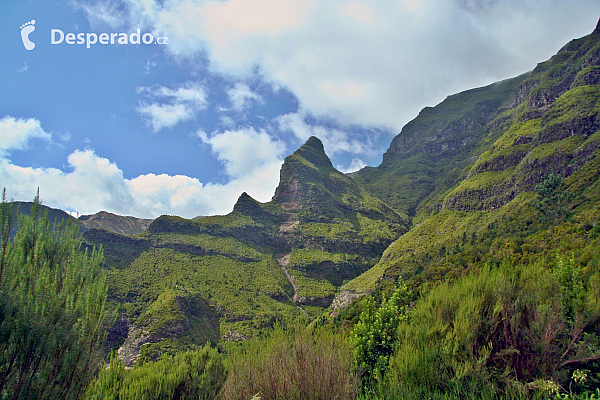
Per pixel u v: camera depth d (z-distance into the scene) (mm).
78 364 5984
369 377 11422
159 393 12219
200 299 104500
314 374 9078
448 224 122250
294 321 11727
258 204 197000
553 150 103562
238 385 9766
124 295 105750
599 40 149750
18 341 5457
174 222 160000
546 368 8656
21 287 5660
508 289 10227
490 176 131750
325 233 183625
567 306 9242
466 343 9258
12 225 6004
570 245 19344
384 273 102062
